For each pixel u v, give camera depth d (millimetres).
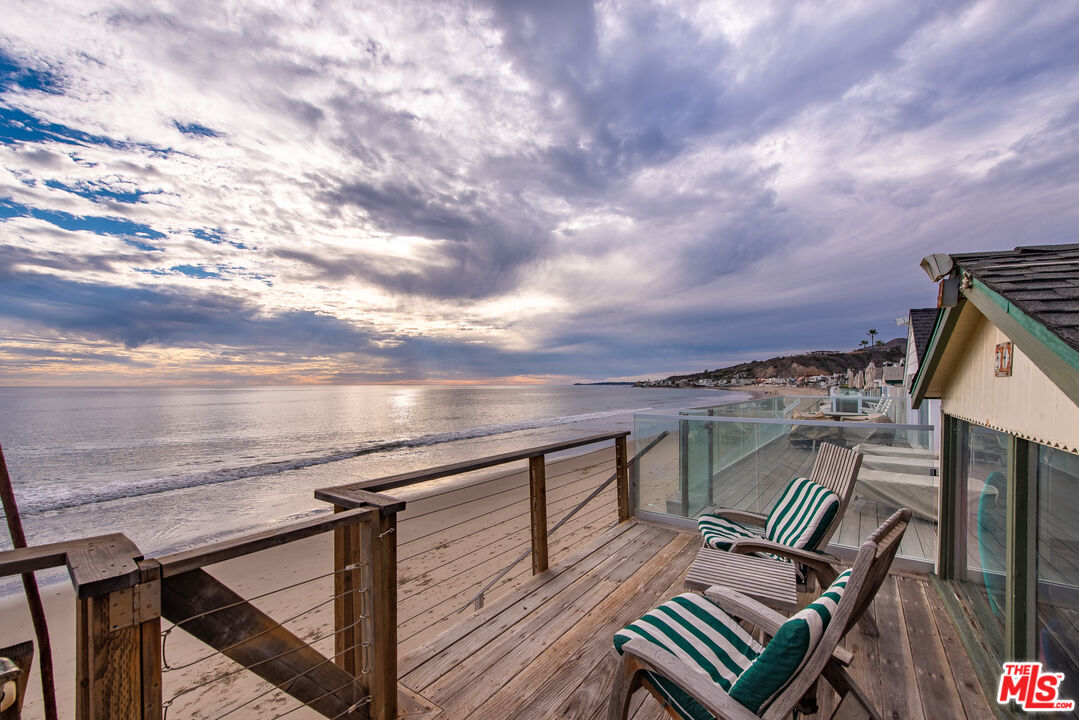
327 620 4738
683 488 4652
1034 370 1925
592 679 2295
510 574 5492
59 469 14883
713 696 1370
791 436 4180
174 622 1310
